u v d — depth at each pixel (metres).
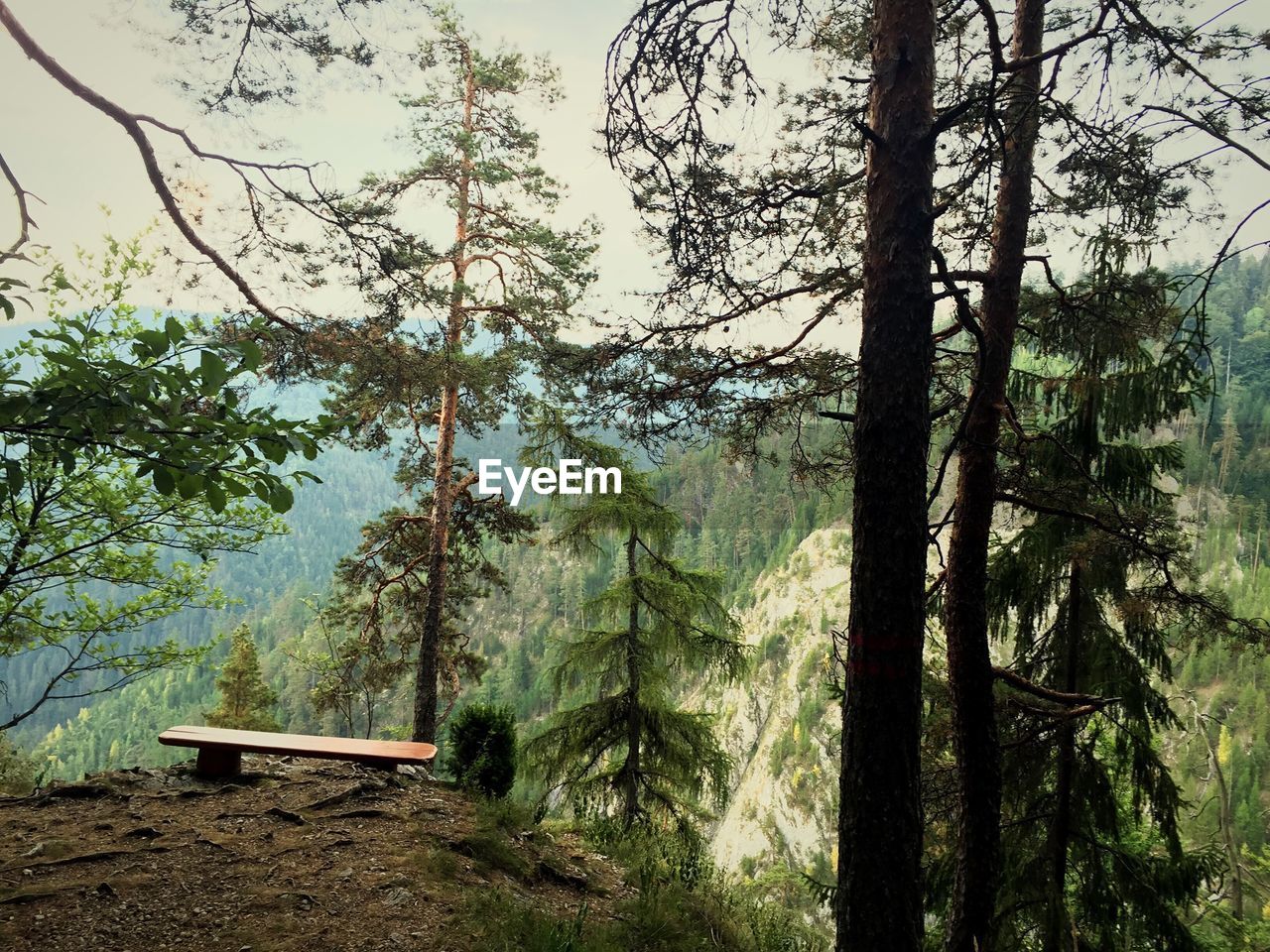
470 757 7.97
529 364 14.12
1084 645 7.51
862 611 3.91
